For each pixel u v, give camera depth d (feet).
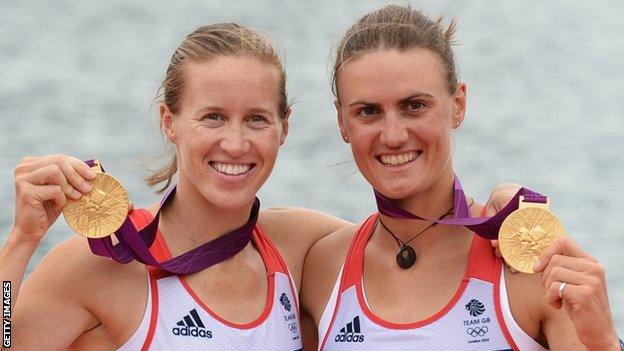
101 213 36.04
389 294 38.83
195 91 37.42
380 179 38.09
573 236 127.85
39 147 168.66
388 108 37.27
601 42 315.17
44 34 304.50
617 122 202.80
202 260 38.29
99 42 293.23
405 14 38.40
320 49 274.16
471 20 350.23
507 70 264.93
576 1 400.06
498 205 38.73
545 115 208.03
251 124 37.76
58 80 232.94
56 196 35.35
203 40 37.99
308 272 41.14
